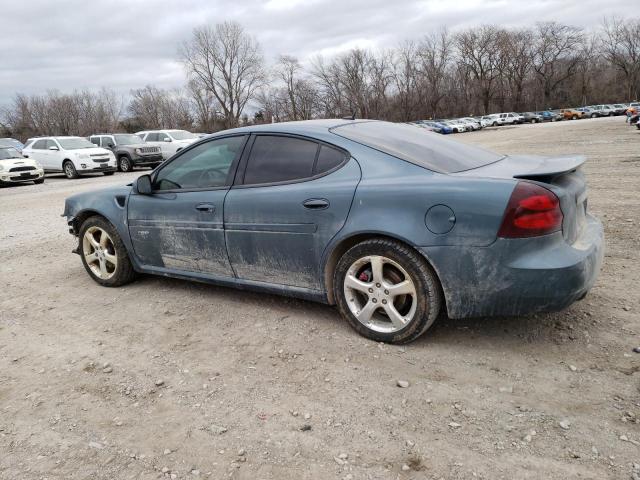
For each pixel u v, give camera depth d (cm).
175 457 253
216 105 8419
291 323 393
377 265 339
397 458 243
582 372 302
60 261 635
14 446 269
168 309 439
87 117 7831
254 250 391
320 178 362
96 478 242
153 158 2378
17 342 395
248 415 283
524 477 226
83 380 331
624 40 9312
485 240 301
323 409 284
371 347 348
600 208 739
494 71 9256
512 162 376
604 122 4747
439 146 380
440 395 290
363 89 8406
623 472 225
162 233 448
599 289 420
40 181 2031
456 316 323
